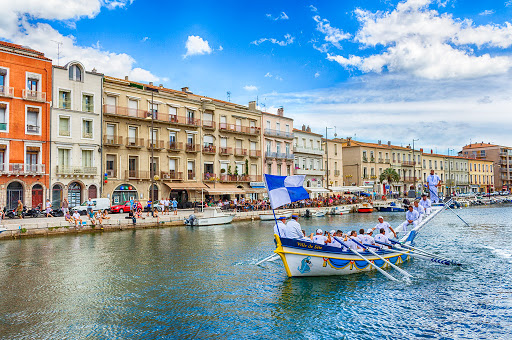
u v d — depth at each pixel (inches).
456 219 1995.6
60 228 1262.3
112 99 1939.0
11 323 489.7
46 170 1685.5
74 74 1800.0
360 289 631.2
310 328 477.7
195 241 1143.6
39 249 994.1
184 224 1620.3
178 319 504.1
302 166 3021.7
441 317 510.9
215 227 1568.7
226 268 775.1
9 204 1598.2
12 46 1653.5
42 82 1696.6
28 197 1633.9
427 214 980.6
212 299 581.3
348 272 720.3
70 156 1769.2
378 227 845.2
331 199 2650.1
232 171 2480.3
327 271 698.2
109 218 1421.0
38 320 499.2
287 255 661.3
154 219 1514.5
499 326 481.4
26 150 1649.9
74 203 1771.7
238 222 1802.4
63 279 692.1
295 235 681.6
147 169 2041.1
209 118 2380.7
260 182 2593.5
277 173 2797.7
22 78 1644.9
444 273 739.4
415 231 912.3
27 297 590.6
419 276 716.7
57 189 1722.4
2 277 705.6
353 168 3459.6
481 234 1341.0
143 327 478.9
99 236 1249.4
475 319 503.8
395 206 2625.5
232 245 1067.3
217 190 2188.7
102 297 591.2
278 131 2829.7
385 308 544.4
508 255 924.0
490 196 4099.4
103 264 814.5
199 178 2278.5
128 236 1256.8
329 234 743.7
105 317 509.7
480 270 764.6
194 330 470.9
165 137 2138.3
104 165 1875.0
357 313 526.0
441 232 1409.9
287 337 453.1
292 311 533.0
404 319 505.4
